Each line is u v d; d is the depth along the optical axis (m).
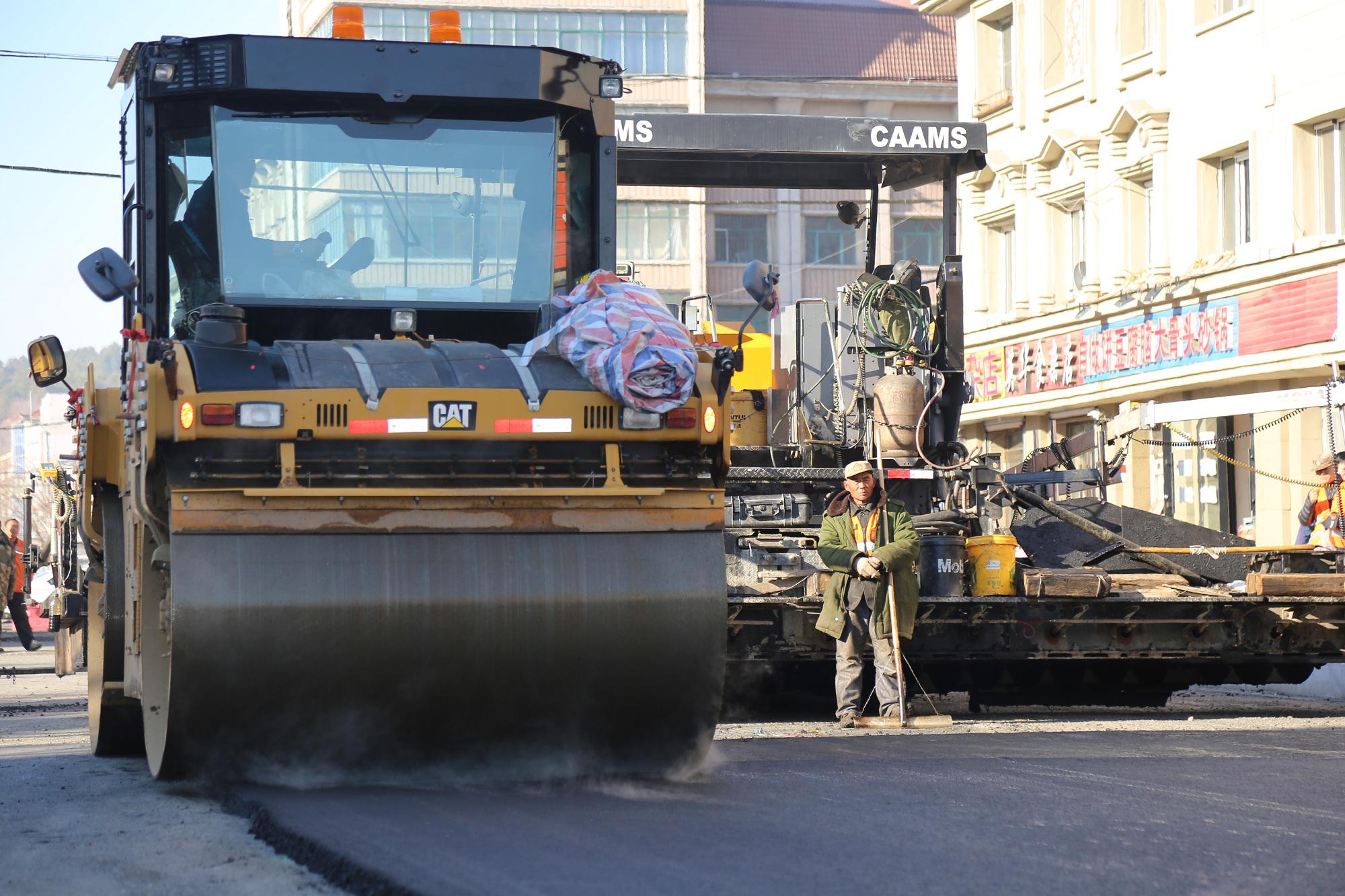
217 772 13.25
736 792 13.23
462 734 13.42
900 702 19.88
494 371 13.48
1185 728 19.55
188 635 12.28
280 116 15.52
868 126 24.67
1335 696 26.05
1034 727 19.78
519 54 15.93
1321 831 11.32
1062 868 10.01
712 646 13.42
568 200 16.16
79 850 11.05
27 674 34.28
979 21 59.22
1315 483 26.12
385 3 93.44
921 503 24.19
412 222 15.62
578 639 13.11
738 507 23.53
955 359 24.56
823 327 25.08
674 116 24.25
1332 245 40.22
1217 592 22.38
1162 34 47.78
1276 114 42.88
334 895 9.67
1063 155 53.53
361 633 12.62
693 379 13.66
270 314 15.22
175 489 12.55
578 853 10.52
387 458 13.09
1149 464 48.94
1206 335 45.19
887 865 10.13
